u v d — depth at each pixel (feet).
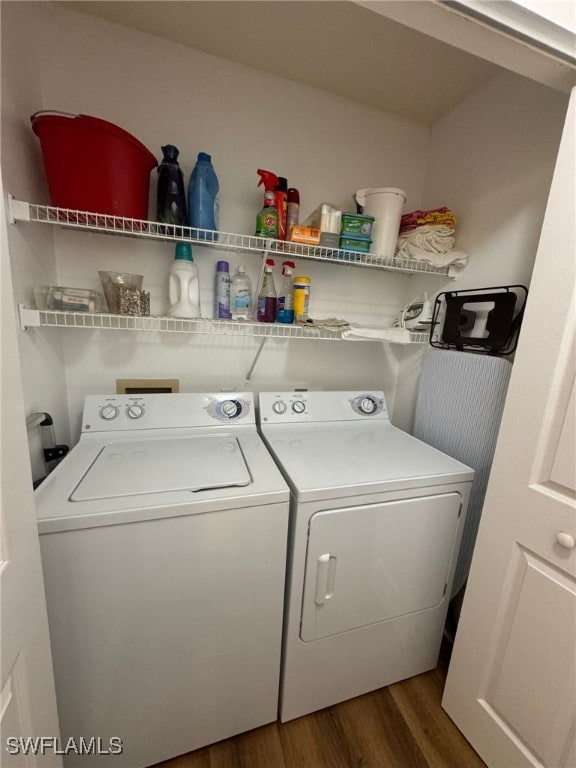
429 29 2.44
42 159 3.75
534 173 4.07
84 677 2.97
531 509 3.07
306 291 4.97
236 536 3.16
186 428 4.54
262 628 3.48
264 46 4.27
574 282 2.71
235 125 4.70
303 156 5.11
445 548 4.16
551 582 2.93
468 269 5.02
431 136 5.75
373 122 5.41
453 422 4.80
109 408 4.31
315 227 4.75
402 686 4.46
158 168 4.06
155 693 3.24
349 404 5.48
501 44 2.49
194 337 5.16
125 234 4.36
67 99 3.98
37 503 2.79
